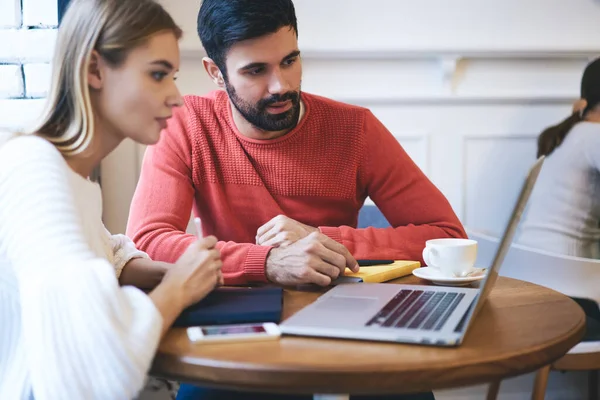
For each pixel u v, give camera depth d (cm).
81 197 99
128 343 80
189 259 96
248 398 119
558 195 220
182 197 152
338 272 118
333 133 159
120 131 101
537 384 169
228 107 160
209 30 143
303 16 242
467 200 256
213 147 159
